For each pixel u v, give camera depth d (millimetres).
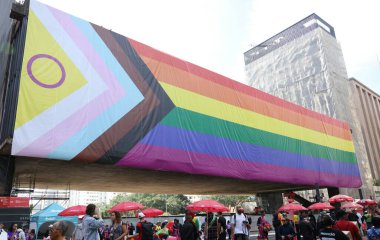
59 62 15203
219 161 20812
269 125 26266
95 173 20984
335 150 34031
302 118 30984
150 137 17469
